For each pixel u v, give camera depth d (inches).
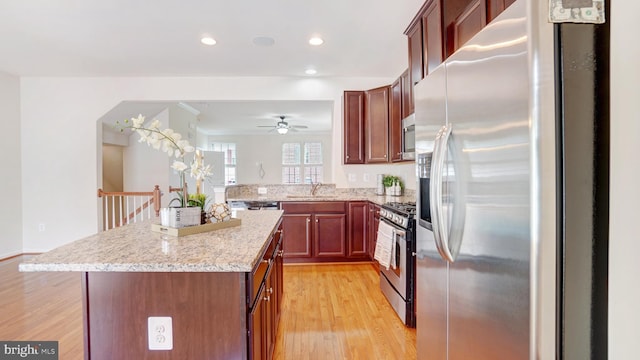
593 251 35.1
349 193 187.5
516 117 37.4
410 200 153.6
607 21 35.1
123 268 47.2
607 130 35.1
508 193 39.0
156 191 184.1
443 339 58.1
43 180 181.9
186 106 245.4
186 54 144.4
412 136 122.4
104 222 188.2
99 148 183.3
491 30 42.3
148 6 102.4
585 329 35.1
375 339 91.4
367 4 102.0
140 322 50.6
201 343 50.3
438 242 52.6
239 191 192.5
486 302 44.1
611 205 35.0
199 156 76.1
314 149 415.2
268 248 70.2
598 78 35.2
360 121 174.6
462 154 49.7
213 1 99.7
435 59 92.4
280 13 107.5
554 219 34.7
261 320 60.1
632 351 35.2
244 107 249.0
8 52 141.6
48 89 179.9
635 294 35.1
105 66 160.9
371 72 172.6
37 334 92.2
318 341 90.4
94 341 50.9
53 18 109.9
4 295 121.0
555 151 34.8
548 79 34.7
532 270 35.4
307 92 182.9
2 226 171.0
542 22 34.7
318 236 166.9
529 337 35.9
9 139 174.7
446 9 88.5
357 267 161.5
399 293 104.0
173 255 51.6
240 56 147.1
